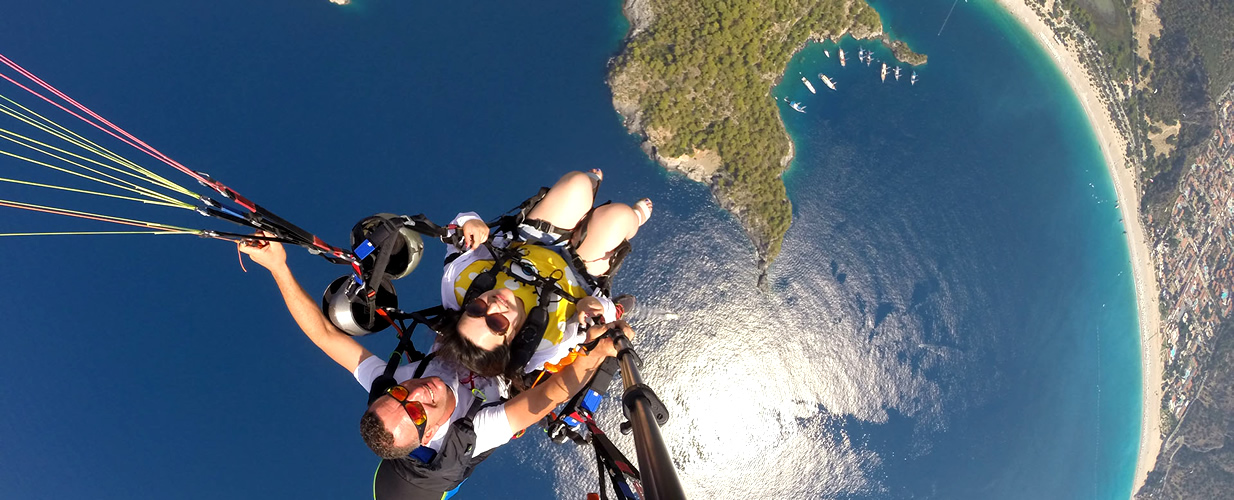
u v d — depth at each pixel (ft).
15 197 126.11
